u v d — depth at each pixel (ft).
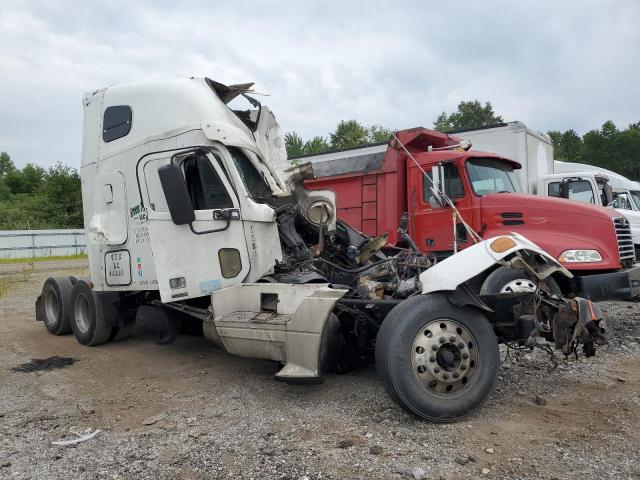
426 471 11.32
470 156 28.60
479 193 28.22
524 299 15.39
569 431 13.23
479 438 12.93
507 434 13.15
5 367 21.75
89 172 24.61
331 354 16.52
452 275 14.11
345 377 18.28
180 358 22.35
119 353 23.58
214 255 19.04
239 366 20.70
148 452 12.93
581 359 19.47
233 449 12.87
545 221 25.72
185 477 11.58
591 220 24.79
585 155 240.53
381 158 32.19
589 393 15.97
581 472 11.14
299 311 15.61
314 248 20.93
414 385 13.61
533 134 42.93
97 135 24.11
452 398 13.80
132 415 15.71
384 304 15.76
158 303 21.45
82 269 76.43
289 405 15.90
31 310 37.99
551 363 18.88
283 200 20.93
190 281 18.86
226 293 18.12
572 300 14.96
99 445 13.51
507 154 41.57
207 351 23.39
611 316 28.07
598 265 24.02
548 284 18.17
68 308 27.53
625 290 23.81
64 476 11.84
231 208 19.35
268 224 19.75
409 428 13.64
